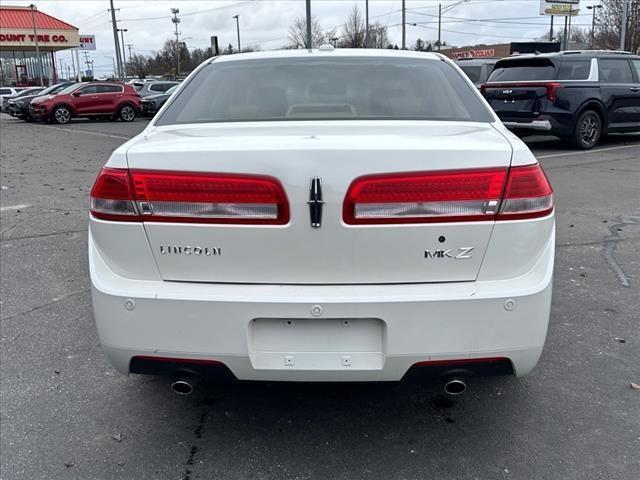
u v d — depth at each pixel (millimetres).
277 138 2379
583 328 3781
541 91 11031
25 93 29094
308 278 2299
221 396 3062
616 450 2596
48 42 51438
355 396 3053
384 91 3080
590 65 11469
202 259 2316
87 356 3492
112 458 2586
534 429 2754
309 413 2910
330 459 2564
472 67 17859
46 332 3801
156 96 27031
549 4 39406
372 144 2266
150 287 2334
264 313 2262
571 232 5973
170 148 2330
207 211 2275
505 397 3018
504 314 2283
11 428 2791
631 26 31906
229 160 2254
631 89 11945
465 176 2256
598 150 11828
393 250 2271
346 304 2234
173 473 2486
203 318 2283
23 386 3158
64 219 6715
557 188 8125
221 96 3088
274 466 2523
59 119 23375
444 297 2244
